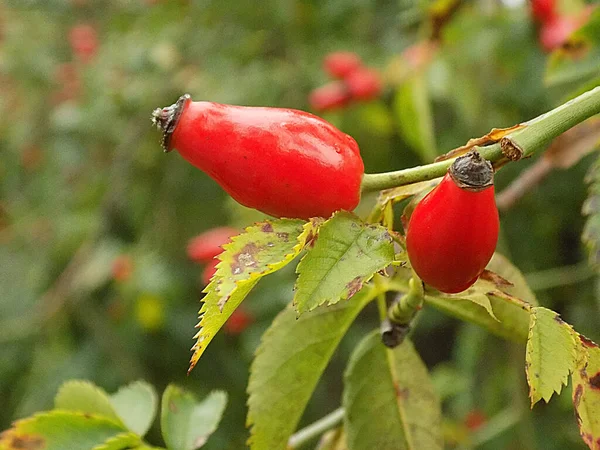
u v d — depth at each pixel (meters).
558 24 0.23
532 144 0.08
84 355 0.34
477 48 0.25
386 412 0.11
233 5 0.34
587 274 0.22
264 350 0.11
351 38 0.32
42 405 0.33
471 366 0.27
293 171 0.08
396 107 0.23
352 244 0.08
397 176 0.09
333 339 0.11
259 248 0.08
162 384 0.34
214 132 0.08
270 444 0.11
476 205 0.08
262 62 0.34
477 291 0.09
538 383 0.08
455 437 0.24
